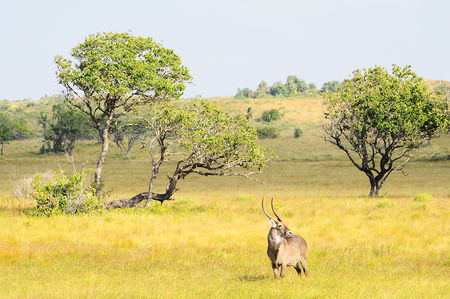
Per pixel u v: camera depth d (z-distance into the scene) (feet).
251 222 188.55
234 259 121.08
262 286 88.28
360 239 148.05
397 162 612.29
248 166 242.78
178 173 242.37
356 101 303.68
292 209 230.27
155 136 240.12
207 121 240.53
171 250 132.46
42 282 92.68
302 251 96.43
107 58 238.27
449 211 212.02
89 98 242.17
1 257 118.32
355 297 81.66
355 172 547.49
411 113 290.15
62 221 185.47
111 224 180.34
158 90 237.86
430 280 97.14
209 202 275.18
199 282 93.71
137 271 106.63
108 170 573.33
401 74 309.63
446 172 513.04
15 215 210.18
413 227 169.17
